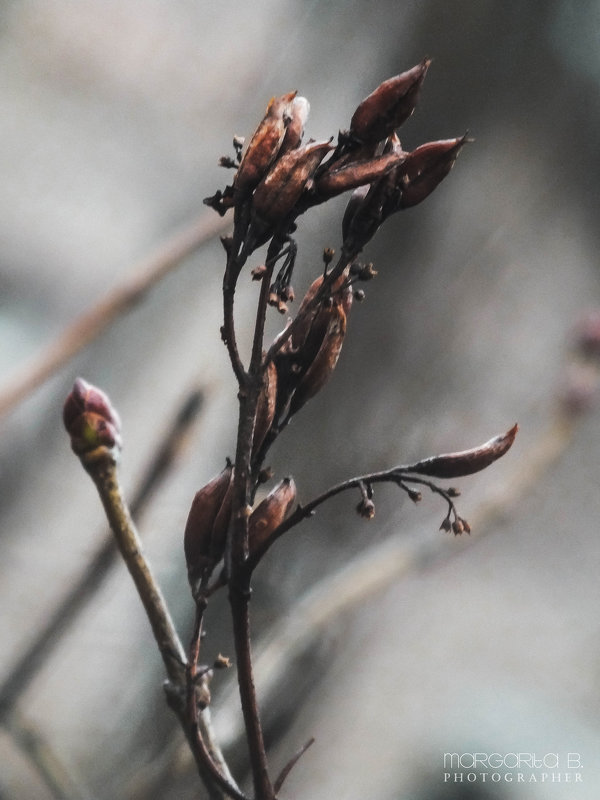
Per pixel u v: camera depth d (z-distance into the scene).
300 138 0.53
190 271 0.94
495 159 0.84
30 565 0.79
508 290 0.84
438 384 0.76
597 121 0.88
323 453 0.73
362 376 0.75
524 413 0.98
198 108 1.35
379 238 0.79
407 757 1.47
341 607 0.68
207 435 0.77
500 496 0.85
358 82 0.89
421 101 0.84
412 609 1.53
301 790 0.84
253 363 0.53
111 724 0.69
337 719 0.81
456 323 0.79
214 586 0.53
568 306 1.10
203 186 1.26
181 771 0.63
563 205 0.90
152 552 0.70
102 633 0.72
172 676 0.54
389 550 0.74
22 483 0.89
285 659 0.65
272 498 0.53
